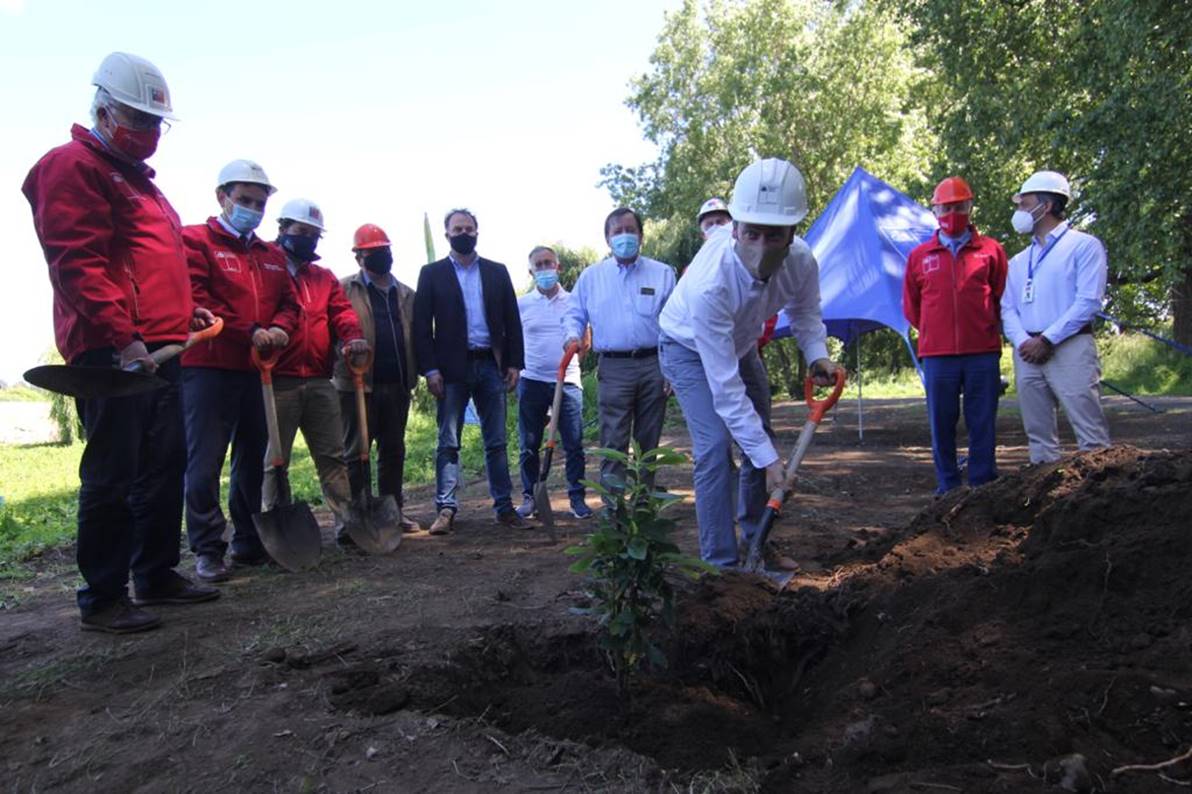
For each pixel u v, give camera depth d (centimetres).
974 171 1486
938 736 240
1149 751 223
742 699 335
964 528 392
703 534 411
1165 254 1117
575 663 358
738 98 2956
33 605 486
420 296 635
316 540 523
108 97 375
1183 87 1044
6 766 266
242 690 312
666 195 3316
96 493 381
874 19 2681
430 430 1806
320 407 566
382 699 293
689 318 401
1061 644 273
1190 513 296
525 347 710
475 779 245
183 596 436
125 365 366
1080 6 1319
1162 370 2191
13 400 3475
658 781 243
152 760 263
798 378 2870
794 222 351
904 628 316
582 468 695
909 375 3123
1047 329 575
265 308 512
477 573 489
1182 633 257
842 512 640
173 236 416
